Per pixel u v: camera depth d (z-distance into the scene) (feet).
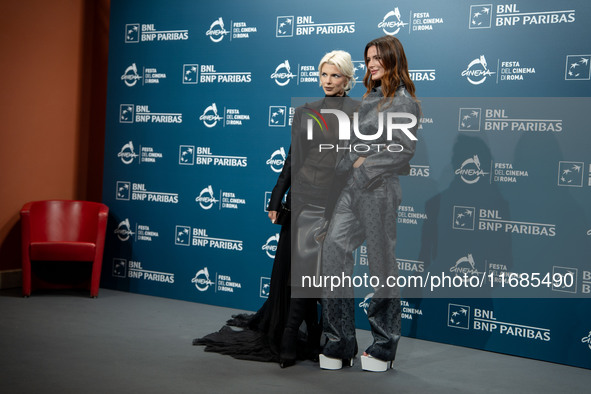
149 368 10.99
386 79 11.00
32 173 17.66
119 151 17.79
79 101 18.69
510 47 12.74
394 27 13.96
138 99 17.48
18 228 17.46
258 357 11.89
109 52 17.85
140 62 17.40
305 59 15.10
